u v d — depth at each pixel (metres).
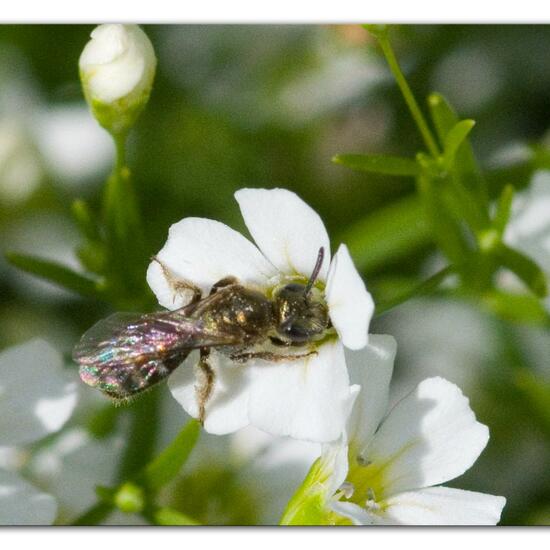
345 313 0.08
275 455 0.09
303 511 0.09
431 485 0.09
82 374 0.09
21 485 0.09
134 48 0.09
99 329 0.09
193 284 0.09
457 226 0.09
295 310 0.08
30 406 0.09
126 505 0.09
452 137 0.09
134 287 0.09
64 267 0.09
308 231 0.08
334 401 0.08
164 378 0.09
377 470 0.09
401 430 0.09
